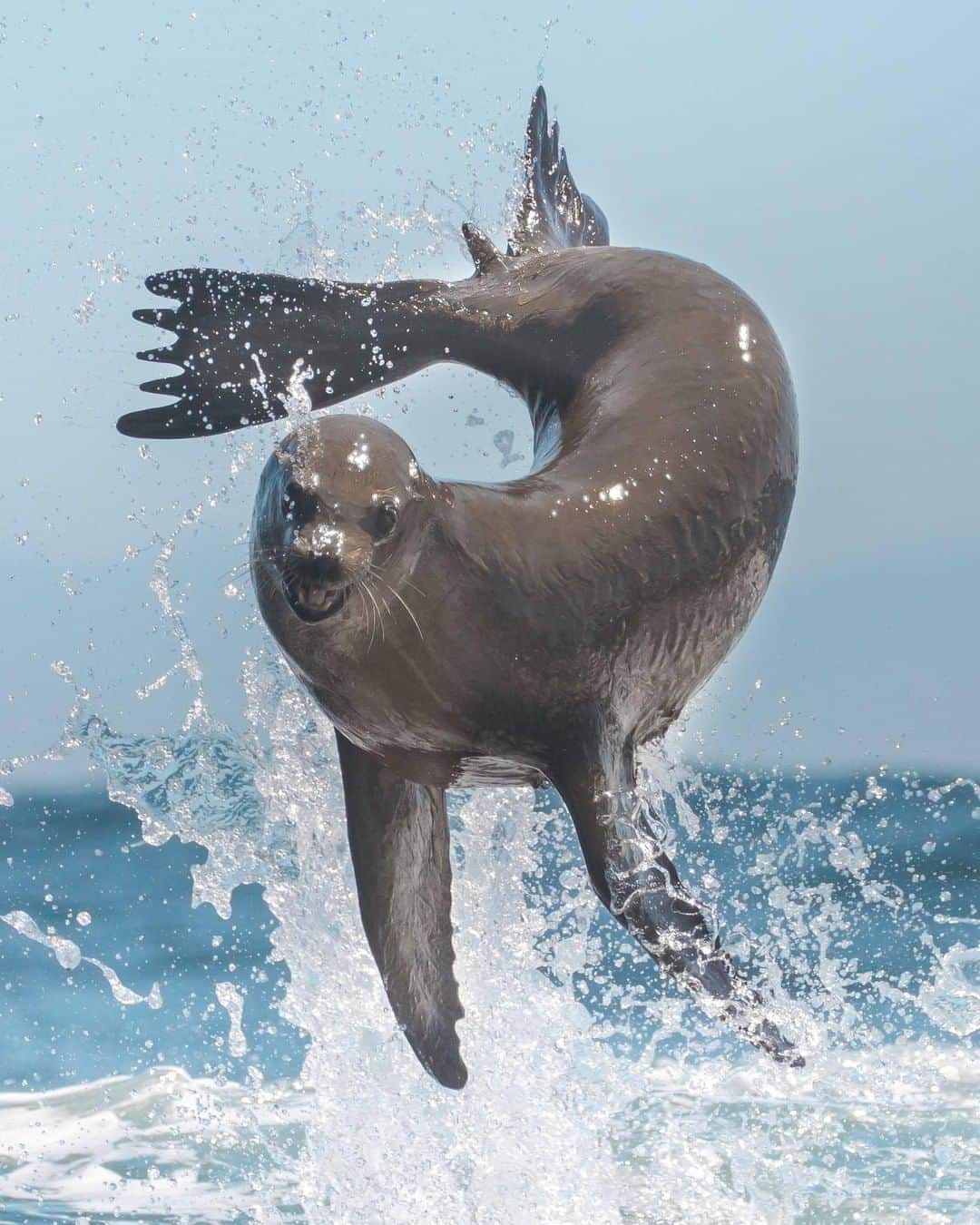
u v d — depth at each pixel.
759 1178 18.17
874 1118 20.03
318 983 19.88
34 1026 29.20
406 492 13.82
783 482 16.78
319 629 14.20
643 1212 17.38
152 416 19.38
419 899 16.38
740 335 16.98
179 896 45.44
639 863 15.31
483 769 15.93
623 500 15.48
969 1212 17.09
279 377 19.33
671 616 15.73
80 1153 19.80
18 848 58.50
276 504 13.89
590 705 15.41
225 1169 19.16
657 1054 24.16
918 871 42.72
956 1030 21.72
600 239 21.50
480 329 18.56
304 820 19.62
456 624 14.62
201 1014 29.97
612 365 17.09
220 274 19.78
